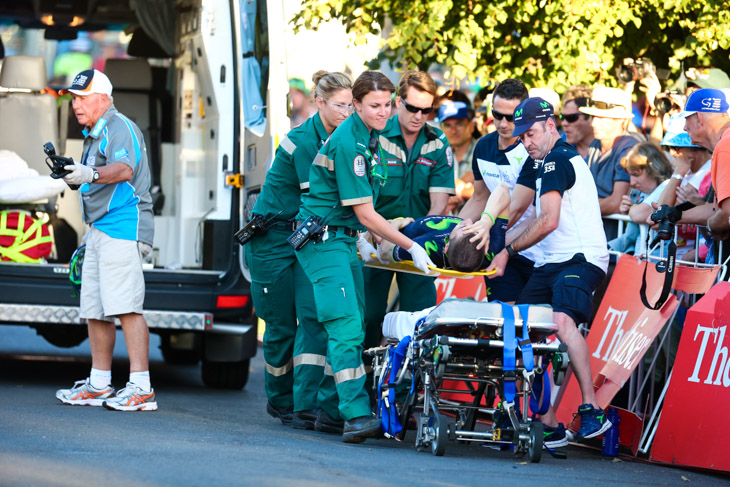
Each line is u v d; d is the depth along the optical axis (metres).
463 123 32.75
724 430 19.62
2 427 20.06
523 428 19.30
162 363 37.31
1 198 30.69
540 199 21.48
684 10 30.27
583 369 21.22
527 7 30.62
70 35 34.69
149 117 34.25
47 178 31.20
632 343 21.83
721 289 20.34
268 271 23.69
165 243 33.06
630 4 31.00
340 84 22.53
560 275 21.69
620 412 21.84
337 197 21.05
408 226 21.70
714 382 20.00
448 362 19.58
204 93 30.83
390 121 23.17
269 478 16.02
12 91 33.66
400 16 32.06
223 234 29.33
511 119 23.25
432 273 20.89
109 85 24.77
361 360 21.02
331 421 22.36
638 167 25.69
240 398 29.02
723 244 21.67
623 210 26.02
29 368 33.25
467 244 20.58
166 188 34.19
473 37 31.59
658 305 20.92
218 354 29.62
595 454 21.88
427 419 19.86
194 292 28.72
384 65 38.34
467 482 16.80
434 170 23.53
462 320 18.70
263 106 29.73
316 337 22.97
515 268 23.64
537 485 16.95
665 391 21.50
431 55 31.45
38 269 28.19
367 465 17.84
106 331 25.02
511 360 18.72
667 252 22.75
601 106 27.25
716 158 20.50
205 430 21.58
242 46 29.80
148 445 18.75
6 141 33.56
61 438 19.08
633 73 30.33
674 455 20.30
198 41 31.20
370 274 24.16
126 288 24.42
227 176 29.25
